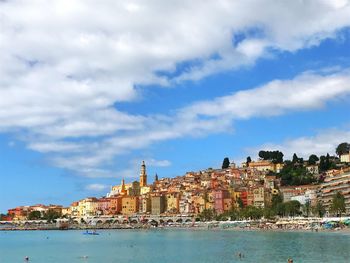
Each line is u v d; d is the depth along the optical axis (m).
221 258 136.00
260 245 173.12
